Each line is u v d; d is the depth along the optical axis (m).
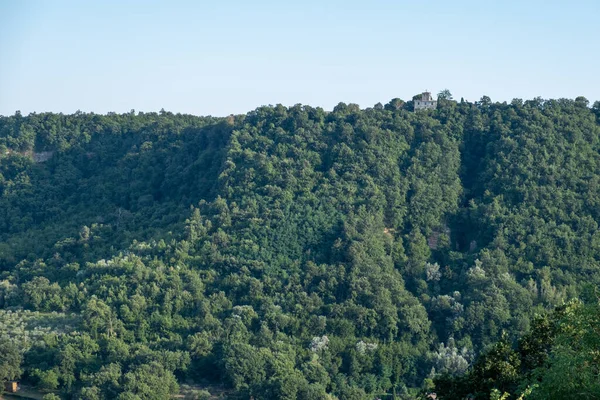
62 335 136.38
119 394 118.62
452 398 69.31
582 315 58.12
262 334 136.38
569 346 57.00
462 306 146.00
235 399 124.44
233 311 143.12
